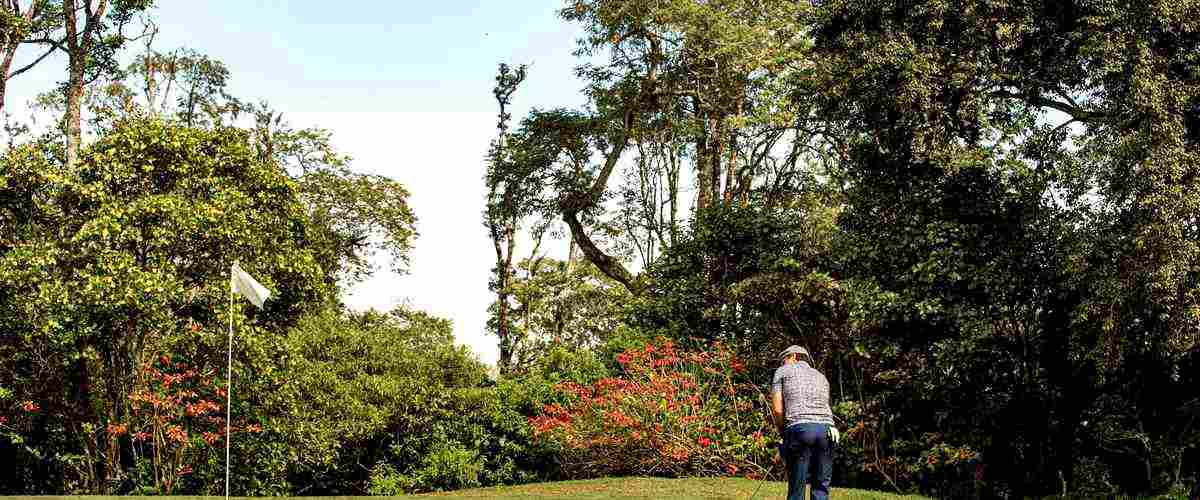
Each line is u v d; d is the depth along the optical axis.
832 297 18.45
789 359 8.38
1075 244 15.23
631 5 26.80
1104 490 15.23
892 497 12.62
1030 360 16.45
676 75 28.34
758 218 20.72
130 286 15.23
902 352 17.41
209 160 16.83
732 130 27.27
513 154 31.89
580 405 19.20
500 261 37.00
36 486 19.62
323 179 32.78
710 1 26.62
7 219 16.75
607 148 31.58
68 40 20.70
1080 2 15.91
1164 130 14.14
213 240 16.14
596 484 14.34
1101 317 14.57
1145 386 15.78
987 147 16.89
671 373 17.95
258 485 20.42
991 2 15.91
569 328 38.19
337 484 23.06
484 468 22.75
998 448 16.81
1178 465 14.55
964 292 17.02
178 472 18.94
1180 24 14.95
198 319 17.05
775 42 26.06
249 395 18.11
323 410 20.27
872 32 17.47
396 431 22.86
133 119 17.81
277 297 17.58
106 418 18.19
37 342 16.75
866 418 17.11
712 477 15.85
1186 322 13.73
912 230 17.47
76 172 16.47
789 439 8.09
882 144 17.91
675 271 22.41
